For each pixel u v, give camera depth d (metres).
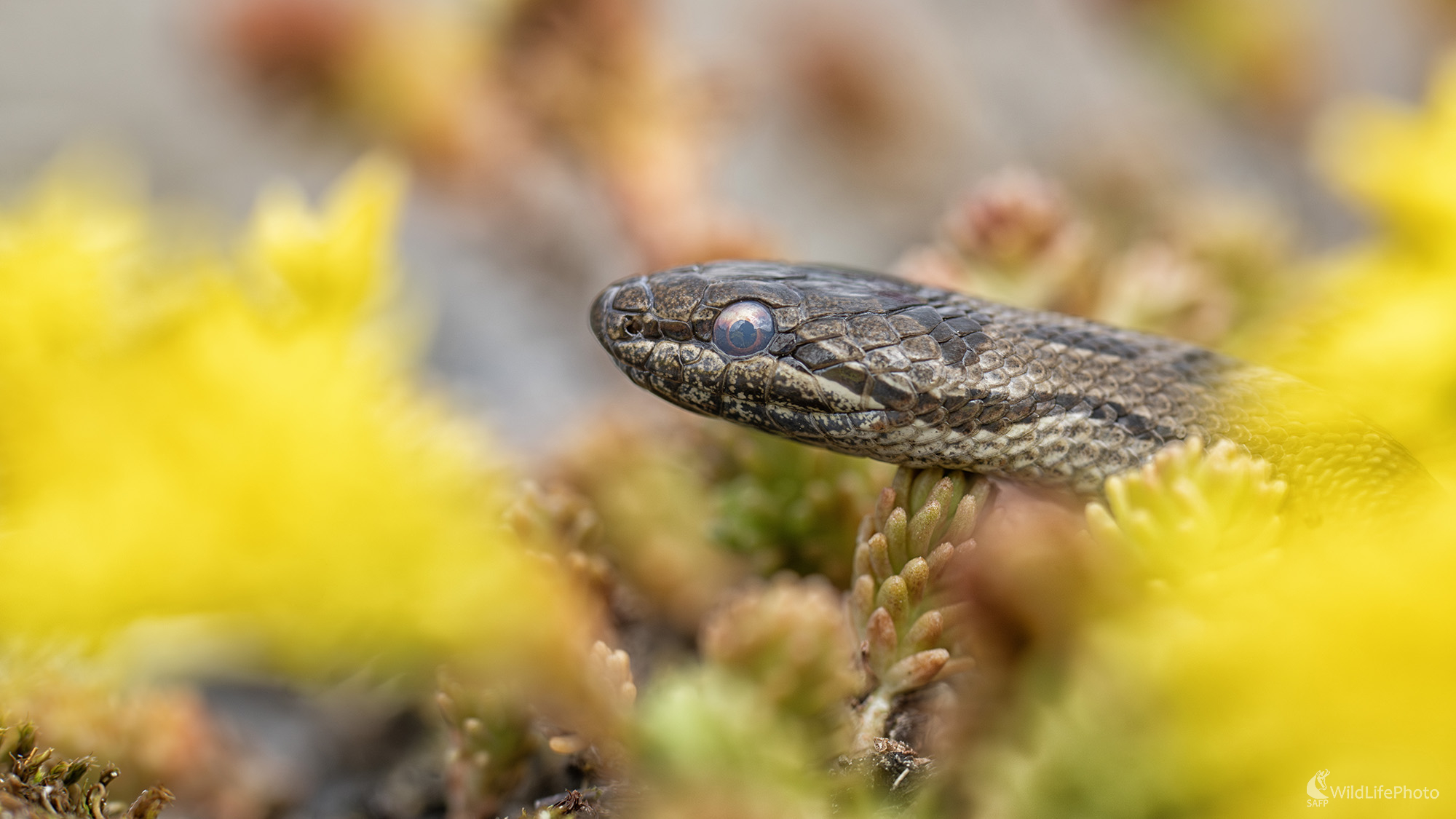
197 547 0.18
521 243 0.26
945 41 0.33
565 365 0.27
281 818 0.23
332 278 0.21
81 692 0.22
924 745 0.21
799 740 0.20
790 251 0.25
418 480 0.19
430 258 0.28
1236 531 0.20
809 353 0.22
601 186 0.25
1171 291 0.24
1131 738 0.14
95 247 0.22
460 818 0.21
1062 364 0.22
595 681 0.20
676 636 0.23
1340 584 0.13
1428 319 0.22
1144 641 0.14
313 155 0.25
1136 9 0.27
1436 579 0.12
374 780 0.23
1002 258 0.23
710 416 0.23
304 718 0.24
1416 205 0.22
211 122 0.34
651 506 0.23
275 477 0.18
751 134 0.30
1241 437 0.22
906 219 0.31
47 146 0.34
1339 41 0.28
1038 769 0.15
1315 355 0.22
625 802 0.20
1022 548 0.18
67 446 0.18
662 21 0.25
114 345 0.20
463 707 0.21
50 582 0.18
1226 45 0.27
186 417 0.19
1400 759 0.13
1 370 0.19
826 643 0.21
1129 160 0.28
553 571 0.20
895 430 0.22
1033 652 0.17
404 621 0.18
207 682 0.24
